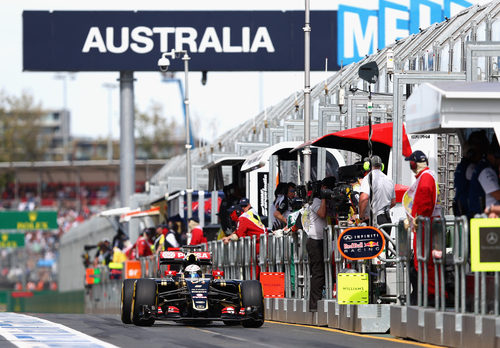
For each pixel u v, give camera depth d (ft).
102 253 467.11
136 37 484.33
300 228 184.24
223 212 247.70
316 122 285.84
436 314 130.00
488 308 121.80
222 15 486.79
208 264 180.86
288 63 489.26
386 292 160.04
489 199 130.21
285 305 192.75
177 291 172.76
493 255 118.11
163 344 131.23
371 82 163.32
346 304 157.79
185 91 369.71
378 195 163.94
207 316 175.11
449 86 133.08
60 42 484.33
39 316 220.84
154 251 324.60
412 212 145.79
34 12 483.51
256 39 487.61
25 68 482.69
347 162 249.34
